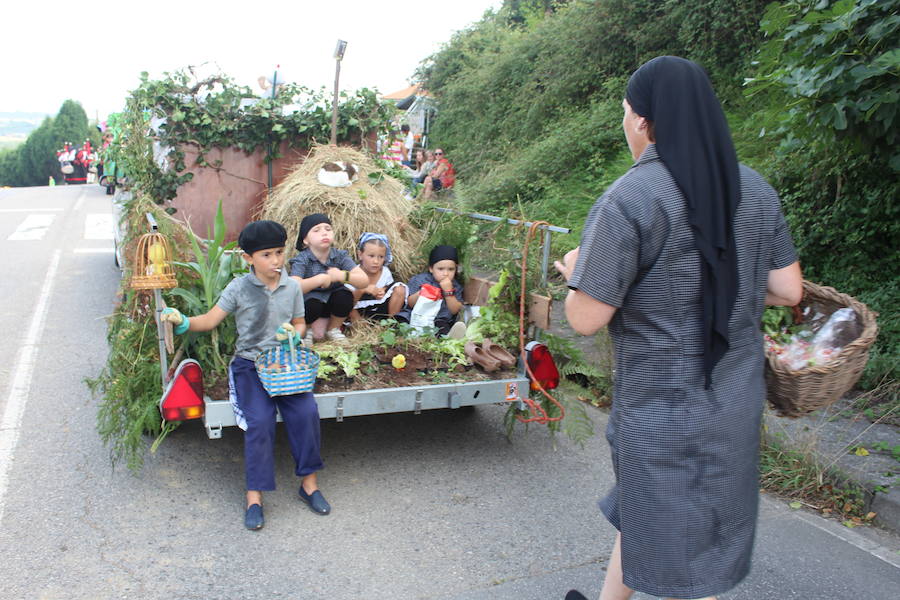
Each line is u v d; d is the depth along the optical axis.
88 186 27.97
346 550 3.19
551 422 4.16
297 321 3.63
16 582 2.85
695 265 1.84
